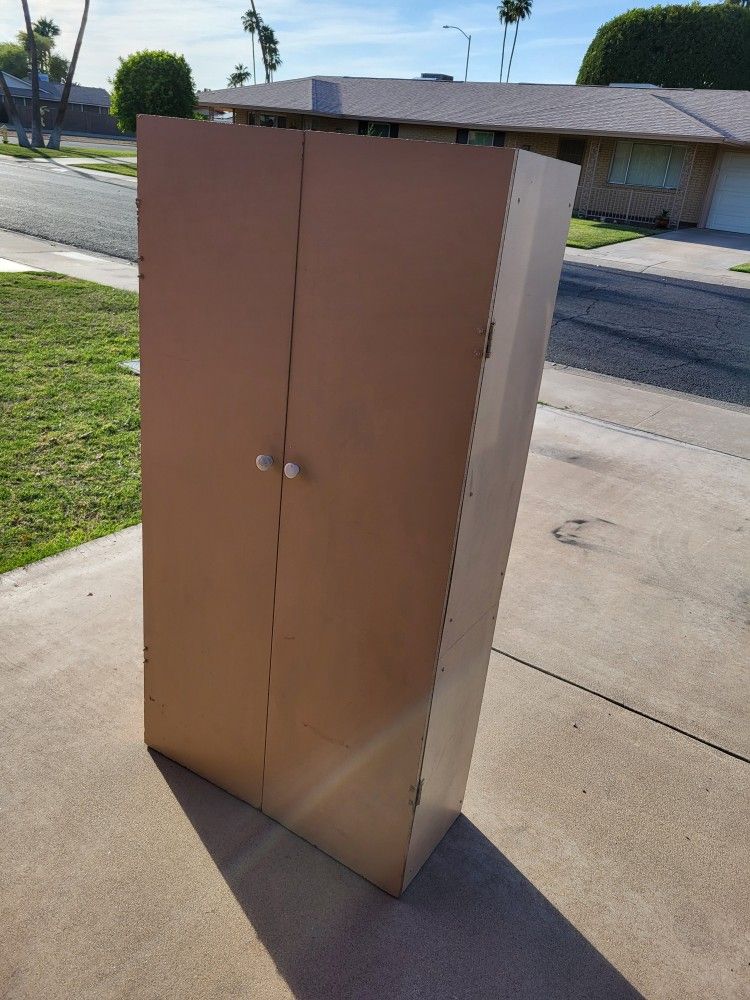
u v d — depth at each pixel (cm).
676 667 333
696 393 761
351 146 159
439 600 178
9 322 757
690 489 526
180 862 218
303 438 187
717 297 1259
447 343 160
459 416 163
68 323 773
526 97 2573
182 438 210
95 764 248
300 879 216
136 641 308
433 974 194
